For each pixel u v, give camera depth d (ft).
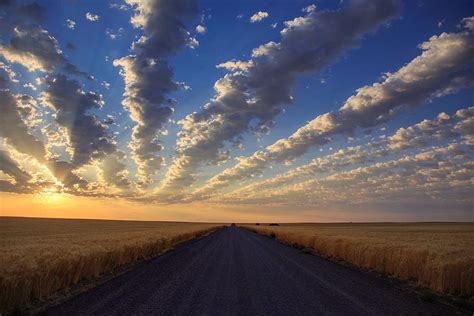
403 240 97.45
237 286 42.65
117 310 30.45
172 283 44.47
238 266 62.34
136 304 32.71
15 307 30.63
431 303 36.24
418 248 62.75
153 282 45.21
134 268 59.72
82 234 134.21
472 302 37.68
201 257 78.07
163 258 77.00
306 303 34.14
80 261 45.83
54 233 149.48
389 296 38.96
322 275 53.83
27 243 77.20
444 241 95.45
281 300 35.24
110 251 58.23
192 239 163.53
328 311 31.24
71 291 39.83
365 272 59.88
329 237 104.01
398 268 54.39
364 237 108.99
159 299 34.91
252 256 80.84
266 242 140.15
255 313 30.19
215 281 46.14
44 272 37.06
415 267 51.55
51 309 30.91
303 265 66.44
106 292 38.47
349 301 35.50
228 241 141.08
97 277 49.65
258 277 50.08
